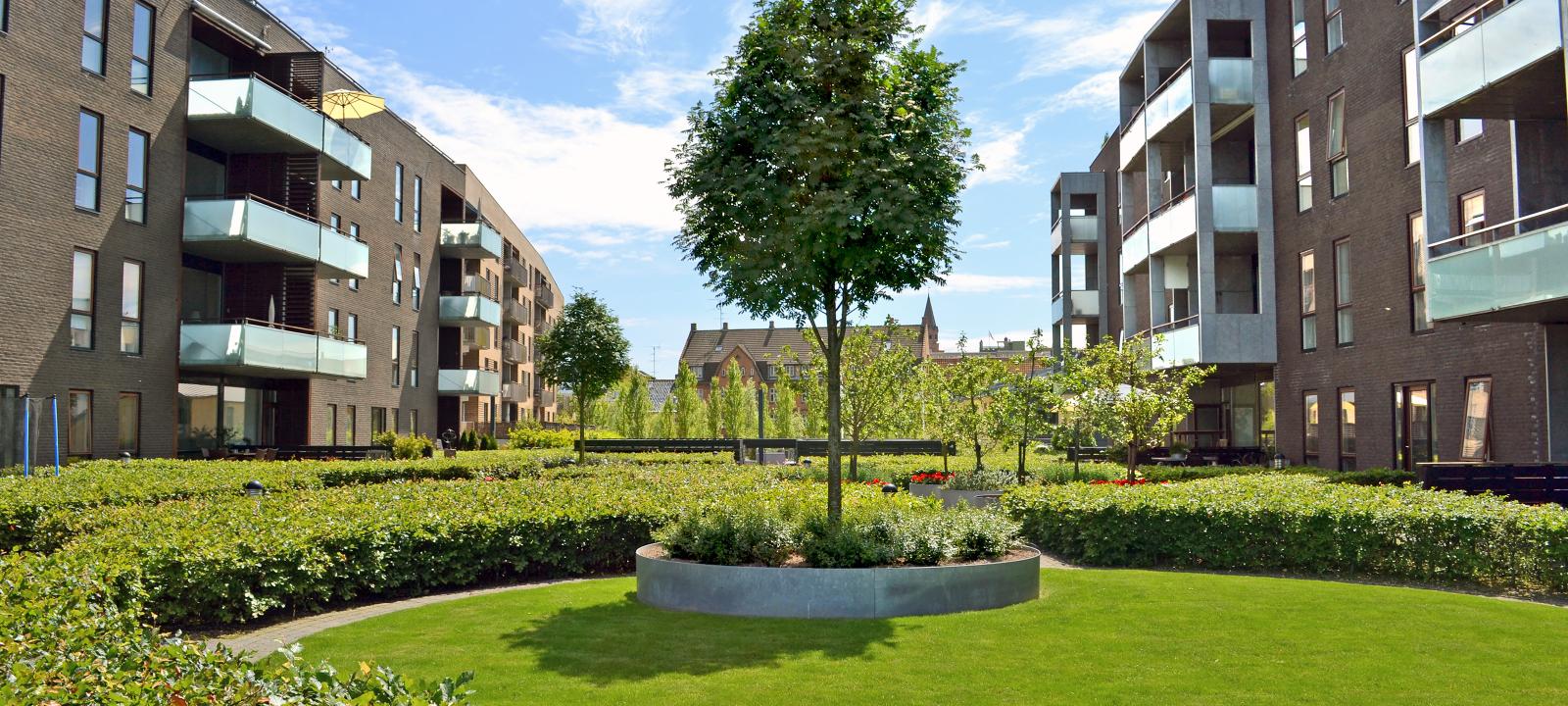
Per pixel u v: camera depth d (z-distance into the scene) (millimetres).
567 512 10492
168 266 21297
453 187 41000
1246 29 22953
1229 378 24344
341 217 29656
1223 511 10328
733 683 5742
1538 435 13391
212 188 24219
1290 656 6258
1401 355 16422
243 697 3260
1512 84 12117
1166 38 24906
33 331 17812
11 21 17375
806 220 7973
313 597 8539
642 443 28938
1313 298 19297
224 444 23969
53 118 18281
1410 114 16297
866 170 8211
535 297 60469
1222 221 20812
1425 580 9414
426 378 37750
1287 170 20266
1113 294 33938
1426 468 11953
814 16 8609
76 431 18859
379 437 27922
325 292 28500
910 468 22109
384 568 9078
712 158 8594
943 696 5453
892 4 8695
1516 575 8930
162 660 3725
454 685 3648
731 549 8383
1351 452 18031
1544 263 11172
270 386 26422
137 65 20516
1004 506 12547
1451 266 12898
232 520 8930
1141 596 8359
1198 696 5418
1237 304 22891
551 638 6988
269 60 25016
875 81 8570
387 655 6492
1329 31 18781
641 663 6254
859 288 9031
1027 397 17078
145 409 20609
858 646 6672
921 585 7820
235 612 8008
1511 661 6102
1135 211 28219
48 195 18172
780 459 30953
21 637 4156
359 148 27203
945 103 8883
